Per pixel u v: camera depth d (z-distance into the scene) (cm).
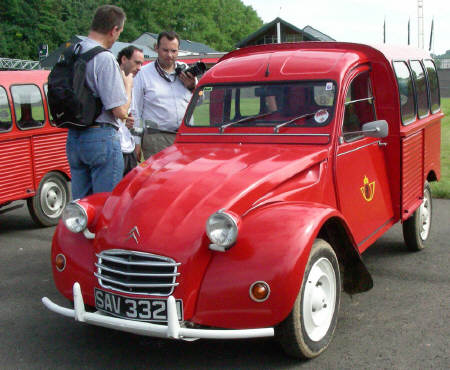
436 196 922
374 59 517
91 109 505
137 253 360
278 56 511
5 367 388
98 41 522
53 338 435
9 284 563
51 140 797
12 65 3266
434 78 680
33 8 7600
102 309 376
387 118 529
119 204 400
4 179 727
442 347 400
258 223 365
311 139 453
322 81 468
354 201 473
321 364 380
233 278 347
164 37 639
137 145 688
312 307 378
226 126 495
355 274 432
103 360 397
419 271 573
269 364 382
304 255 350
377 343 410
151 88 651
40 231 787
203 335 335
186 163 439
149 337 432
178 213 371
